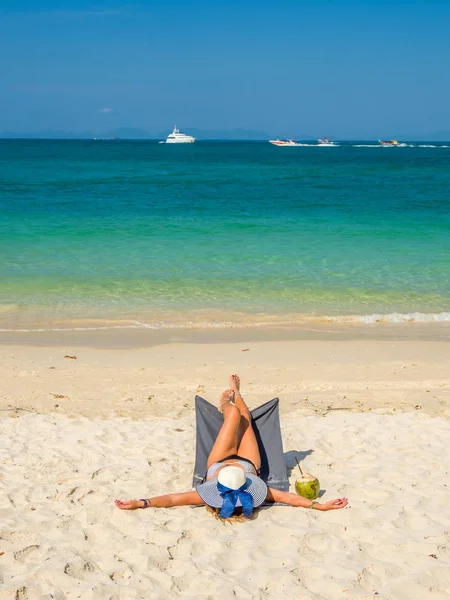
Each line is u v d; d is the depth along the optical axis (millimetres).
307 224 25703
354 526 5223
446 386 9734
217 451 5898
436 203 34156
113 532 5117
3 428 7590
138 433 7477
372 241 21922
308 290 15695
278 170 68750
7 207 29875
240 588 4340
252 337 12344
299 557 4754
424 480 6133
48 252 19438
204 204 32594
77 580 4426
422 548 4875
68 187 41438
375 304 14695
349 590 4332
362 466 6539
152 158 99000
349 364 10781
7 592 4234
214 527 5230
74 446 7004
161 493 5918
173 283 16156
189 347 11656
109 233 22875
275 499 5684
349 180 53500
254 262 18469
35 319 13227
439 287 16094
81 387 9461
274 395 9258
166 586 4387
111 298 14805
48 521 5277
